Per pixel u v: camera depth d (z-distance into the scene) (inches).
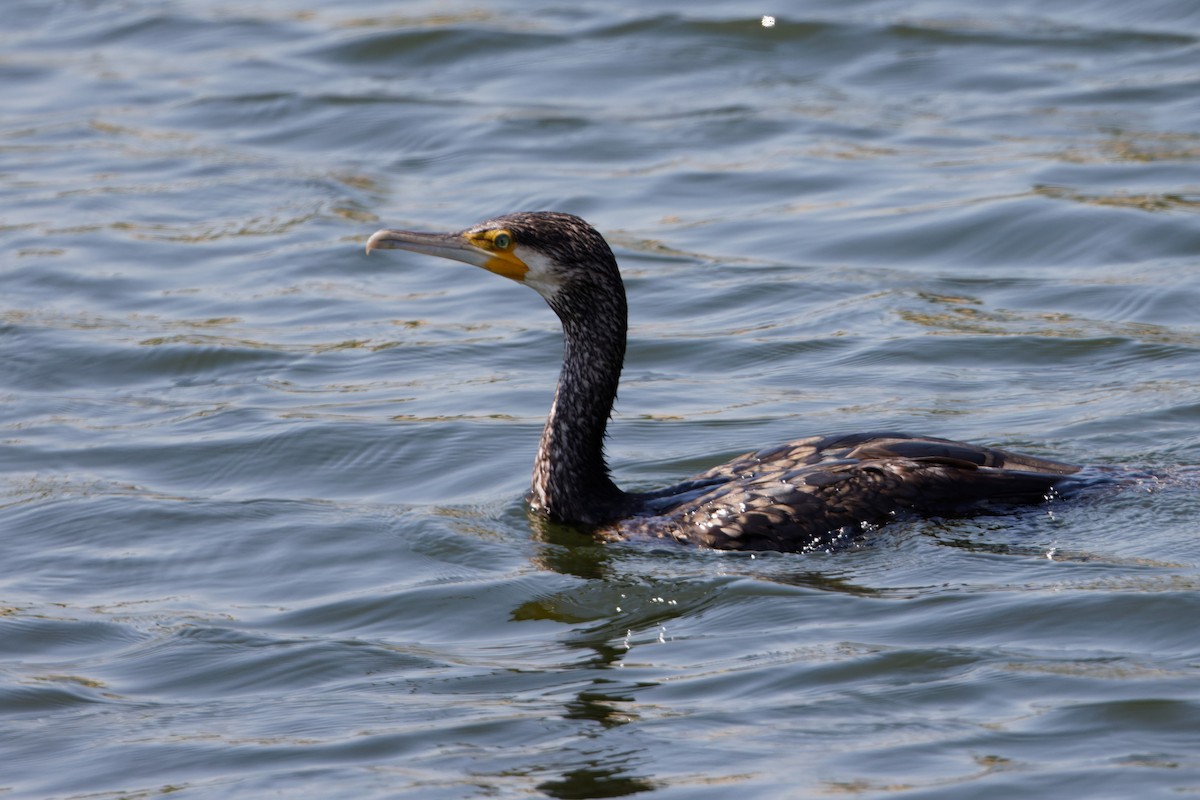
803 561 467.5
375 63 1083.3
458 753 374.9
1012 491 486.6
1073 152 876.6
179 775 372.8
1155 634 412.8
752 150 919.7
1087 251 762.8
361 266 789.9
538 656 426.6
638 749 371.9
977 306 712.4
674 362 672.4
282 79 1056.8
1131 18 1082.7
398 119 983.6
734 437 584.4
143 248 813.9
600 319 501.7
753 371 658.2
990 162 874.1
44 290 762.2
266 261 796.0
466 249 500.4
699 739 374.6
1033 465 501.0
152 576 491.8
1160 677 390.3
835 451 498.9
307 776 368.2
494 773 364.8
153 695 415.8
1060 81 991.0
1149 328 674.2
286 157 944.3
